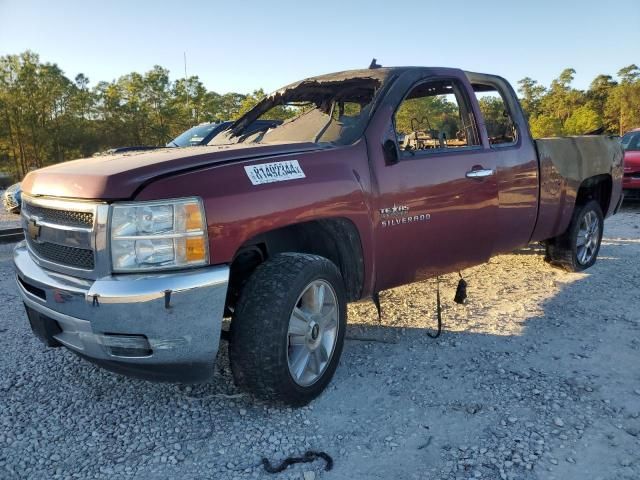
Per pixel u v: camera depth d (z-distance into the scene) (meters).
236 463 2.59
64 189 2.74
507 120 4.59
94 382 3.44
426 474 2.47
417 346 3.88
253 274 2.93
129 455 2.67
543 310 4.56
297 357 2.99
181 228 2.56
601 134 6.05
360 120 3.53
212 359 2.71
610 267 5.91
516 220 4.49
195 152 2.99
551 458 2.55
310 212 2.98
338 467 2.54
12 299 5.24
